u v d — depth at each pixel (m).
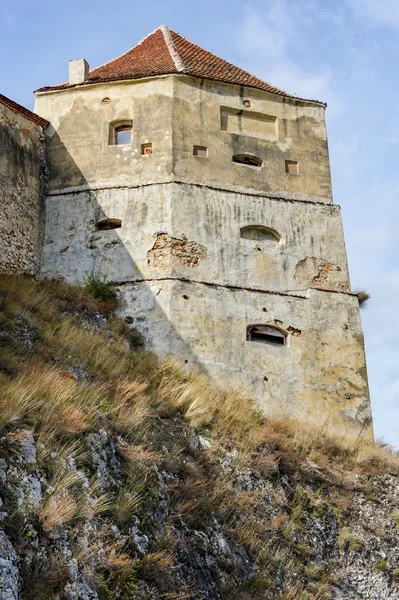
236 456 19.95
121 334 24.16
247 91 28.34
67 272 25.77
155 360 23.34
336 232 27.33
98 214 26.33
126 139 27.61
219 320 24.83
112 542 14.91
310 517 19.73
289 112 28.62
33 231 25.92
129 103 27.69
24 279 24.66
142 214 26.06
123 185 26.58
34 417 16.14
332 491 20.81
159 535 16.00
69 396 17.48
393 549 19.98
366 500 20.98
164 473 17.67
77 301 24.30
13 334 20.56
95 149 27.25
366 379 25.50
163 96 27.55
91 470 16.09
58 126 27.75
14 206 25.25
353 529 20.06
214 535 17.25
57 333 21.70
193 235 25.78
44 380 17.70
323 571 18.75
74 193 26.77
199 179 26.66
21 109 26.55
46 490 14.77
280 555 18.22
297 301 25.89
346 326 26.03
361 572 19.22
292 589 17.66
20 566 13.27
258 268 26.02
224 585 16.41
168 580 15.28
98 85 28.03
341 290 26.55
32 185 26.33
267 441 21.14
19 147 26.09
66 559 13.91
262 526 18.50
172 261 25.22
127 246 25.72
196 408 20.78
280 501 19.58
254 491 19.33
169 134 27.02
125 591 14.34
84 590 13.72
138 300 24.91
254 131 28.05
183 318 24.53
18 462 14.91
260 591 17.06
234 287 25.44
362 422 24.92
